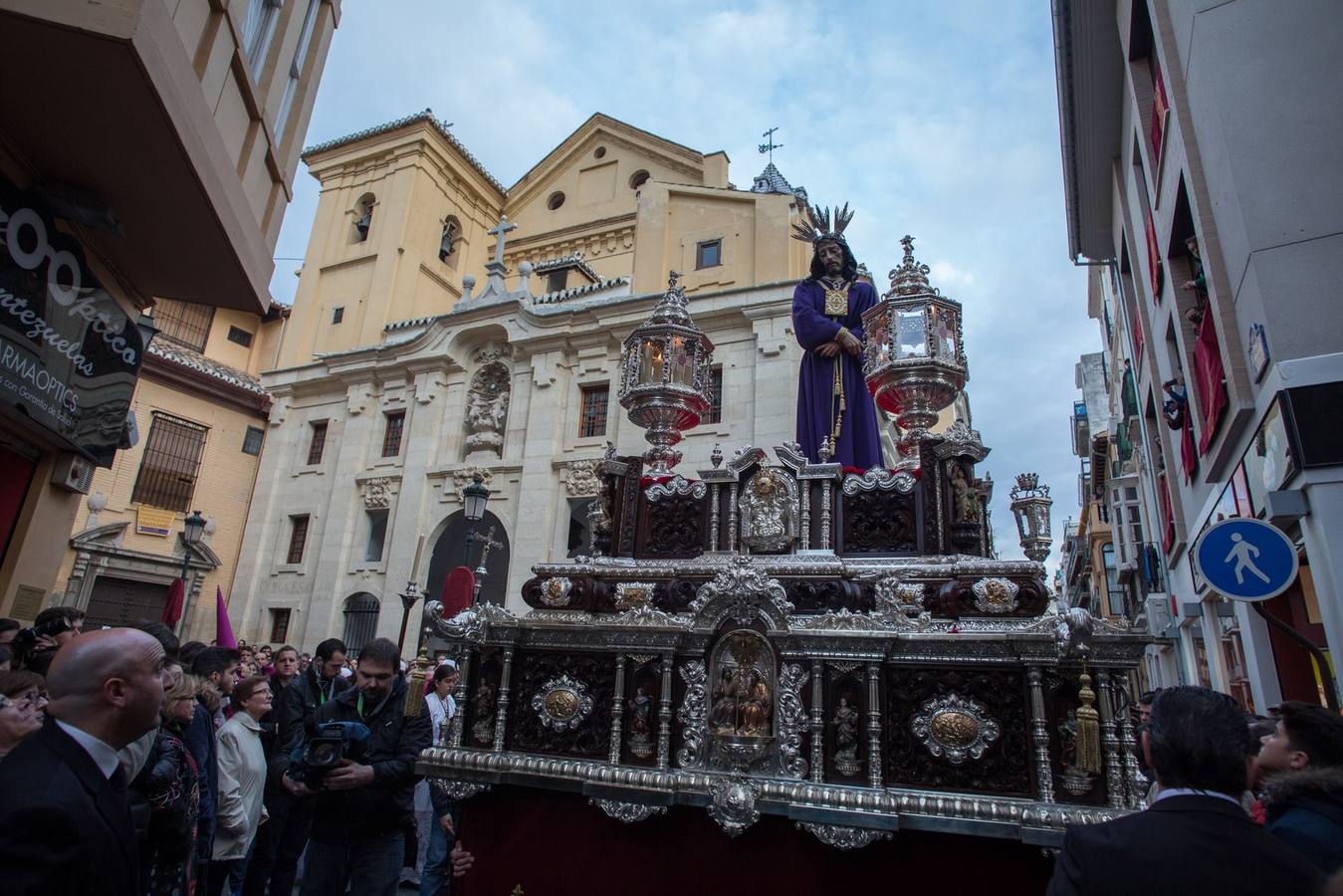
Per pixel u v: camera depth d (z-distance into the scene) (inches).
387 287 973.2
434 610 163.3
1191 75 300.5
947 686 130.1
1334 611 214.4
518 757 147.4
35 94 243.1
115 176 281.0
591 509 191.6
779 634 136.5
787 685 135.3
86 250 319.3
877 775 124.8
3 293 265.1
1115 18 447.2
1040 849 114.7
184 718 156.7
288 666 258.8
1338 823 104.9
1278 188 250.1
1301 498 230.5
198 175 279.1
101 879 85.0
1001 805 115.6
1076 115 529.3
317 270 1041.5
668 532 178.5
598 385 786.2
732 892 128.1
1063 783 118.3
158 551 818.2
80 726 95.9
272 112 346.6
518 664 159.5
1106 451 1085.8
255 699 210.1
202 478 875.4
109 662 98.9
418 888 273.6
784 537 163.0
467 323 861.2
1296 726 123.1
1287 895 68.4
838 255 221.1
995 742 124.0
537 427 781.9
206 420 890.7
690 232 877.8
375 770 159.0
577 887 138.3
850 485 164.9
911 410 179.6
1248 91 262.2
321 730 154.2
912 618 139.9
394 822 164.4
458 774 148.3
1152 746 85.7
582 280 947.3
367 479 861.8
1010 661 125.5
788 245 815.7
